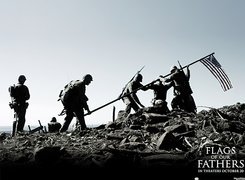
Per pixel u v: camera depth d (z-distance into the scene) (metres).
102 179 5.48
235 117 9.34
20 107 10.85
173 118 9.65
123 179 5.43
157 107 10.27
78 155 6.09
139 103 11.20
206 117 8.94
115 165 5.62
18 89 10.89
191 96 11.43
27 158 6.08
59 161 5.82
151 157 5.89
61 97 9.77
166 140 6.71
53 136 8.77
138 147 6.71
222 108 10.97
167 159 5.82
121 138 7.80
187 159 5.85
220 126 8.08
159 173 5.50
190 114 10.23
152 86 11.18
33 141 7.95
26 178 5.53
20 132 10.34
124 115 11.04
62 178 5.50
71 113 9.76
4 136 9.39
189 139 7.34
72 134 8.95
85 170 5.61
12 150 6.70
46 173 5.66
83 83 9.58
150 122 9.36
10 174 5.59
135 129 8.98
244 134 7.21
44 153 5.87
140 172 5.52
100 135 8.41
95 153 6.13
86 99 10.10
